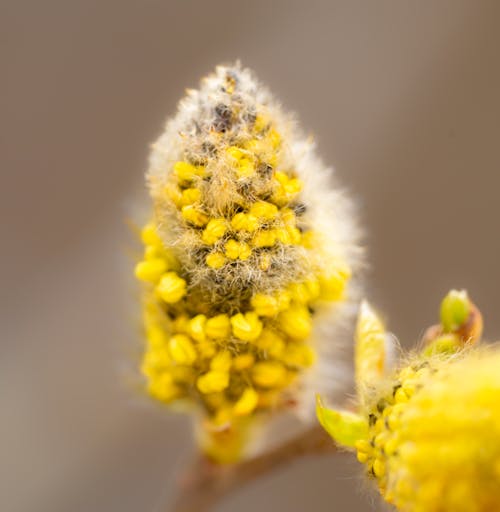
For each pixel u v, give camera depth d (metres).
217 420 0.18
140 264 0.18
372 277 0.26
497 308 0.26
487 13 0.27
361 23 0.27
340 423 0.17
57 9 0.26
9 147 0.26
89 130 0.26
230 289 0.18
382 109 0.27
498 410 0.16
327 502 0.25
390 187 0.26
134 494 0.24
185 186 0.17
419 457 0.16
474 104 0.27
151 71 0.26
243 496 0.25
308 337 0.18
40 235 0.26
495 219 0.26
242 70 0.18
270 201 0.18
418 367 0.17
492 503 0.16
